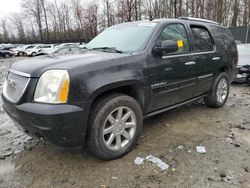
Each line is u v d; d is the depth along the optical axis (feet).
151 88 11.41
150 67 11.19
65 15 175.11
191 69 13.52
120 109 10.21
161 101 12.31
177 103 13.70
